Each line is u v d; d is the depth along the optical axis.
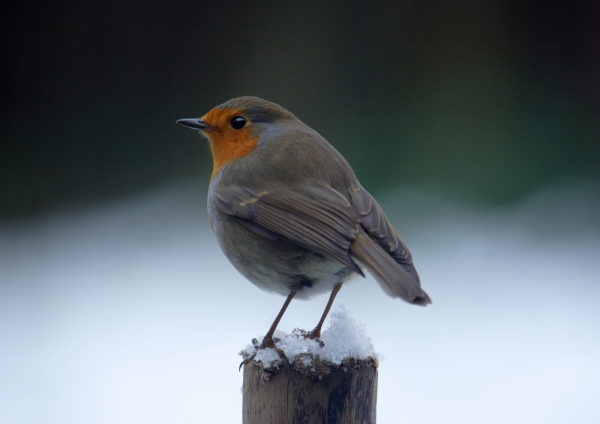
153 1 15.80
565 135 13.33
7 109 15.27
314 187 5.30
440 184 12.70
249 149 5.78
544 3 14.48
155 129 15.58
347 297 9.75
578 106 13.87
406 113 14.41
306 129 5.83
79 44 15.61
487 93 14.27
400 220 11.71
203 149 14.73
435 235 11.20
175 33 15.84
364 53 15.16
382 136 13.98
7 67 15.27
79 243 11.70
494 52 14.65
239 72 15.87
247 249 5.44
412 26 15.02
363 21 15.19
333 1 15.30
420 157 13.38
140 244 11.69
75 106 15.48
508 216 11.73
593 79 14.16
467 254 10.56
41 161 14.61
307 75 15.46
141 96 15.71
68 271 10.72
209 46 15.93
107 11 15.73
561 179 12.52
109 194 13.62
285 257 5.27
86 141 15.19
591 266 10.23
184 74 15.91
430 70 14.83
